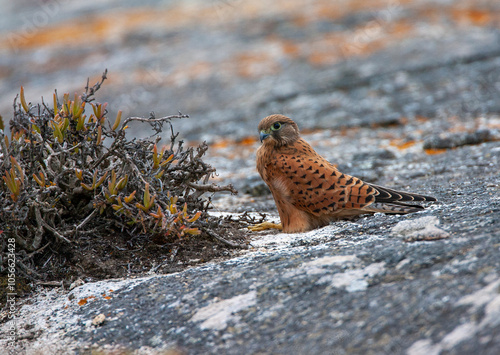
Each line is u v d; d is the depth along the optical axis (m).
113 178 7.88
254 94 23.06
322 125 19.06
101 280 7.66
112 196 7.90
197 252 8.20
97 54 30.94
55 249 7.99
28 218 7.86
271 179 9.69
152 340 6.01
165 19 36.28
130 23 36.31
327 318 5.50
